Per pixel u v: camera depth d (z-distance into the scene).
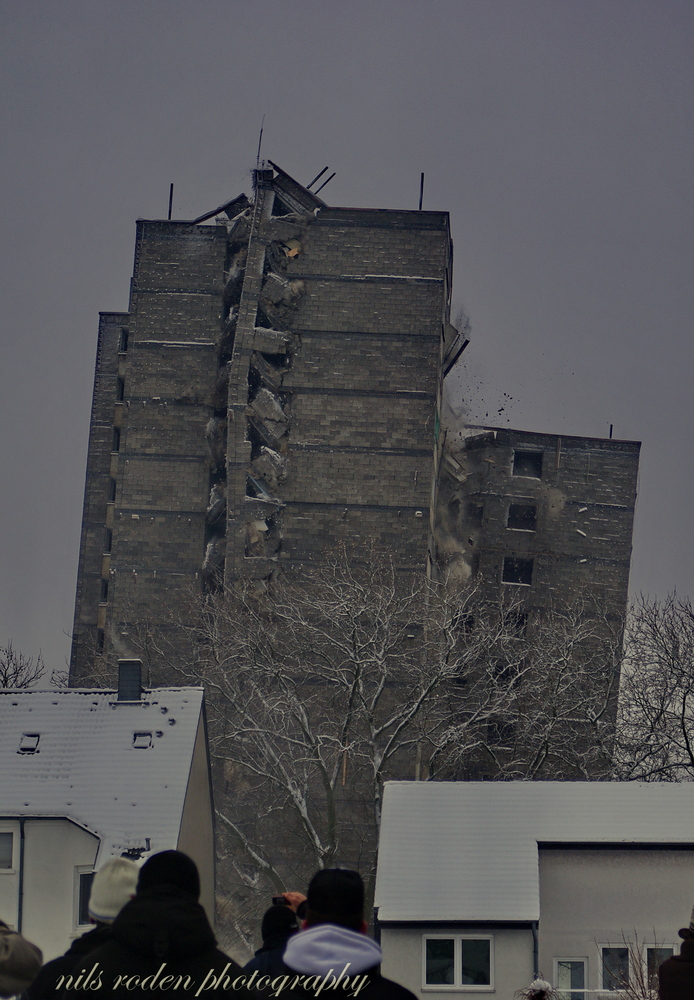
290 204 174.50
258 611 147.62
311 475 169.75
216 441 172.12
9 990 23.11
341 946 18.94
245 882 119.56
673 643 140.62
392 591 134.88
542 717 128.75
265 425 169.25
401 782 94.75
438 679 119.69
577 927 85.19
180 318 174.88
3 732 94.75
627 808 90.12
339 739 120.31
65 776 91.00
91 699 97.75
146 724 95.38
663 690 138.00
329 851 112.62
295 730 133.75
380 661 122.31
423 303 172.38
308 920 19.80
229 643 132.88
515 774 133.12
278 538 168.12
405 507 169.00
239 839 109.81
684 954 25.14
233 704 121.88
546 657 132.50
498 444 191.75
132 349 174.38
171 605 169.38
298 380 171.38
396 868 86.06
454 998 81.12
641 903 85.50
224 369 172.00
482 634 130.38
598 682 143.12
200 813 97.06
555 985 84.25
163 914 19.81
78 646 181.12
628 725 135.38
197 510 171.38
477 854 86.75
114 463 176.75
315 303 172.50
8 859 87.31
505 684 133.75
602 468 193.50
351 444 170.12
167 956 19.56
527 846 86.75
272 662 124.31
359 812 141.88
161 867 20.66
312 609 153.25
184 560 170.50
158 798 89.12
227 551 166.25
